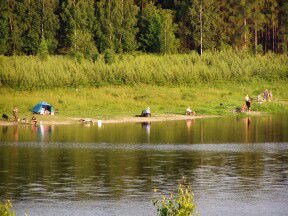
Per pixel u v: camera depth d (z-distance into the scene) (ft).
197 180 322.55
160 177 330.75
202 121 641.40
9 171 349.41
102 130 560.61
